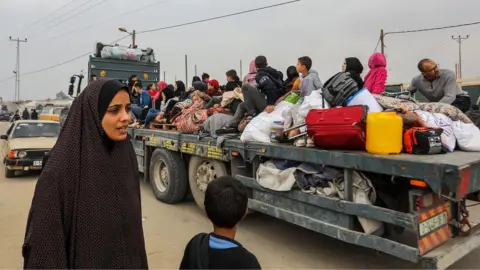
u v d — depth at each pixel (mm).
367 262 3943
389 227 3273
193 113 5863
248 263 1632
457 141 3545
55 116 22859
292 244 4488
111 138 1731
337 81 3924
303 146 3830
